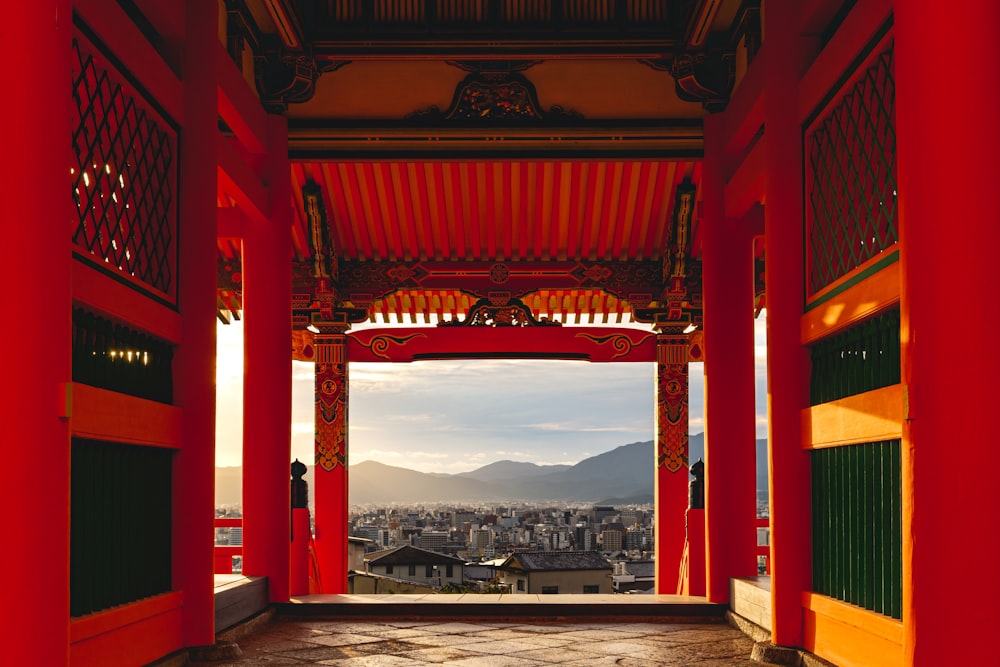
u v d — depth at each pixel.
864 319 5.54
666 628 8.06
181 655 6.24
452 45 9.10
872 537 5.52
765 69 6.93
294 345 12.13
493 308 11.92
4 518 3.60
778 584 6.57
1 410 3.62
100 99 5.48
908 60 3.76
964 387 3.57
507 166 10.97
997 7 3.64
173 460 6.43
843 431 5.75
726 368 8.77
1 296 3.65
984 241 3.59
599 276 11.91
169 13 6.40
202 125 6.65
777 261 6.71
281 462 8.72
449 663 6.36
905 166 3.78
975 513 3.54
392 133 9.25
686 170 11.00
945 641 3.57
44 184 3.72
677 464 11.78
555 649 6.95
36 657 3.64
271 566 8.62
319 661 6.43
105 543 5.37
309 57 8.96
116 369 5.63
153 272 6.25
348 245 11.85
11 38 3.68
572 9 9.12
